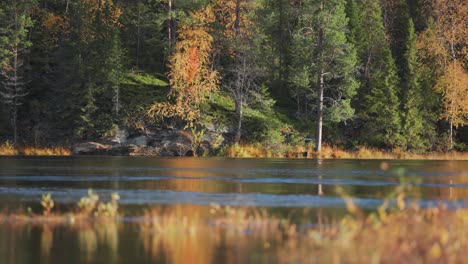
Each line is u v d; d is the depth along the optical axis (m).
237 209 22.81
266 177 37.41
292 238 16.95
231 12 72.62
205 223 19.61
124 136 69.19
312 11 69.75
